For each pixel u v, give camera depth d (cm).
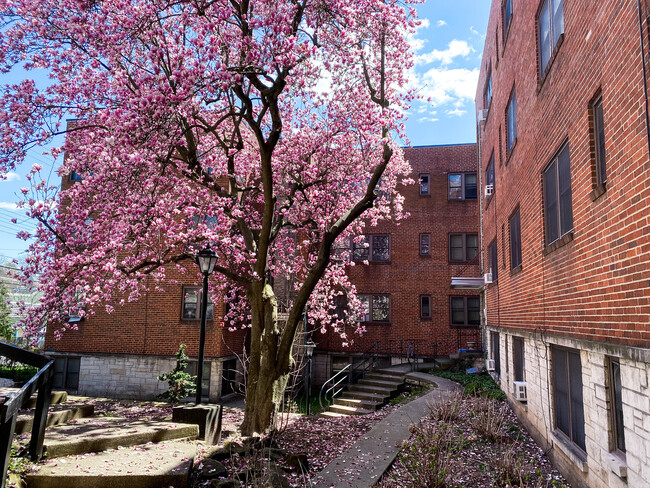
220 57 745
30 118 755
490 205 1537
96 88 809
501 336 1266
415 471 563
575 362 589
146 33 691
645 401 370
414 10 881
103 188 745
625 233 407
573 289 568
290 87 891
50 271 727
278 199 1134
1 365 1881
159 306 1712
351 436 825
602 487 473
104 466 453
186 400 1608
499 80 1294
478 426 820
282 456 635
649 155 357
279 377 881
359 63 929
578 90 551
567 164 621
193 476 506
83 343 1747
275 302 938
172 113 627
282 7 670
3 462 321
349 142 1064
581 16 537
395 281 2123
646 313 366
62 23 733
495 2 1353
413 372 1683
